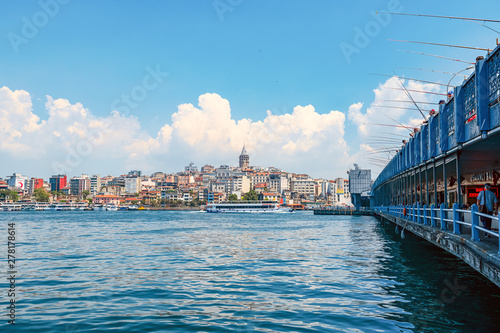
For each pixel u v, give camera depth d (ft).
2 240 134.31
